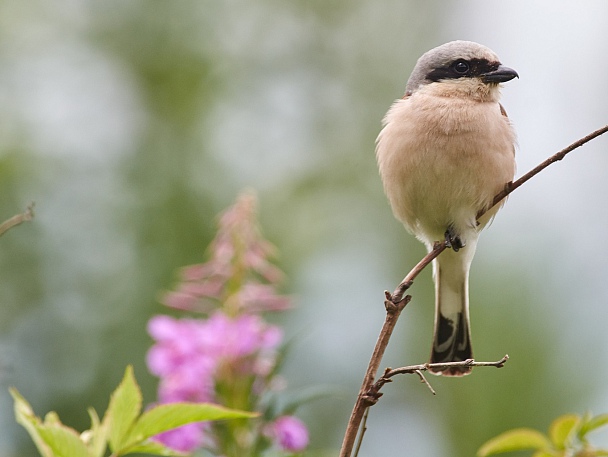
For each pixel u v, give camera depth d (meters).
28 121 13.21
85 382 11.30
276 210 13.20
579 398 10.14
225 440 7.41
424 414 11.57
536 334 10.27
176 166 13.02
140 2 13.86
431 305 12.38
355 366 12.00
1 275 11.84
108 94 13.68
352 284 12.65
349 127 14.66
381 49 15.19
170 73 13.73
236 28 14.49
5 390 11.10
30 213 6.24
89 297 11.79
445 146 8.62
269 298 7.94
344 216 13.59
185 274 8.08
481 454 6.45
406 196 9.02
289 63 14.89
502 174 8.76
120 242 12.20
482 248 10.96
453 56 9.14
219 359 7.69
